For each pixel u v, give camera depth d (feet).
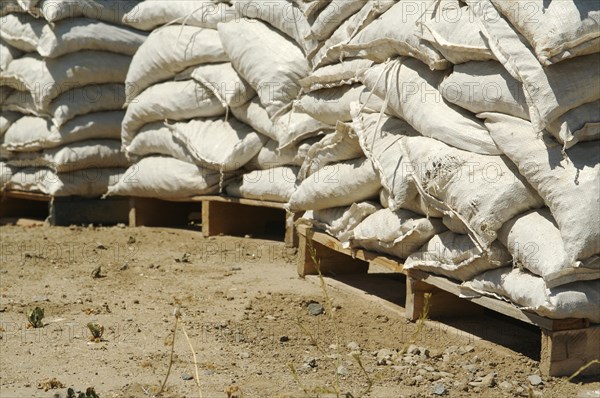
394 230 18.74
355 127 19.95
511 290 15.89
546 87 15.20
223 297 21.77
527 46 15.58
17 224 33.04
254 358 17.13
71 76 29.94
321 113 22.26
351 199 21.01
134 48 30.53
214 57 26.91
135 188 30.30
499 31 15.96
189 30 27.68
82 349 17.61
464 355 17.10
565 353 15.72
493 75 16.51
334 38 21.94
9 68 31.53
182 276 23.99
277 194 26.00
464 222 16.49
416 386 15.58
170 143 28.76
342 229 21.27
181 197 29.40
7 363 16.70
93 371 16.29
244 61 25.43
